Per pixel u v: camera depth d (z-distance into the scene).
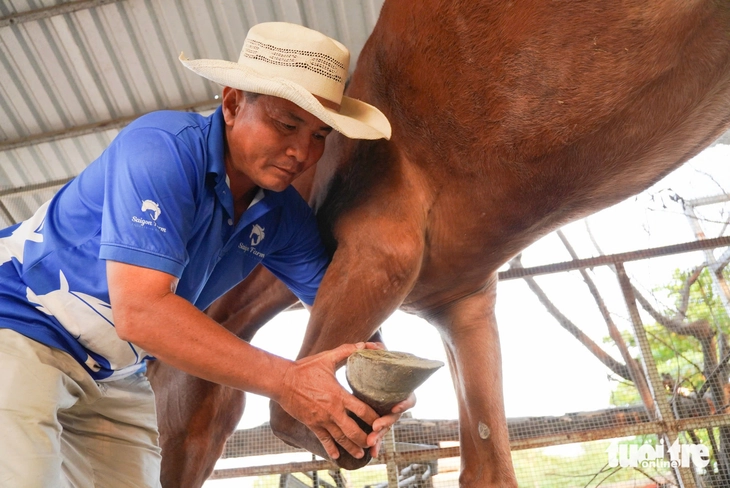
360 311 2.09
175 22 5.90
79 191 1.65
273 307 2.76
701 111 1.97
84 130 6.49
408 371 1.40
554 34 1.81
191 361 1.45
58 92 6.36
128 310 1.45
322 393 1.47
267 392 1.48
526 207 2.11
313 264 2.16
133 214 1.49
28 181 6.94
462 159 2.05
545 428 4.56
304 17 5.85
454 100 1.99
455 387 2.71
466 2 1.90
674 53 1.77
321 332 2.10
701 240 4.33
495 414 2.51
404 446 4.64
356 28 5.88
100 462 1.83
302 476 5.90
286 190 1.96
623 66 1.80
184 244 1.57
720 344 5.64
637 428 3.93
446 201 2.14
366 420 1.48
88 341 1.64
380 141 2.17
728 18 1.73
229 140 1.69
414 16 2.01
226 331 1.49
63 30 5.97
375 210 2.14
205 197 1.65
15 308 1.59
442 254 2.27
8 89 6.33
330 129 1.65
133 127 1.61
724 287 5.77
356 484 5.94
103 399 1.81
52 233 1.64
